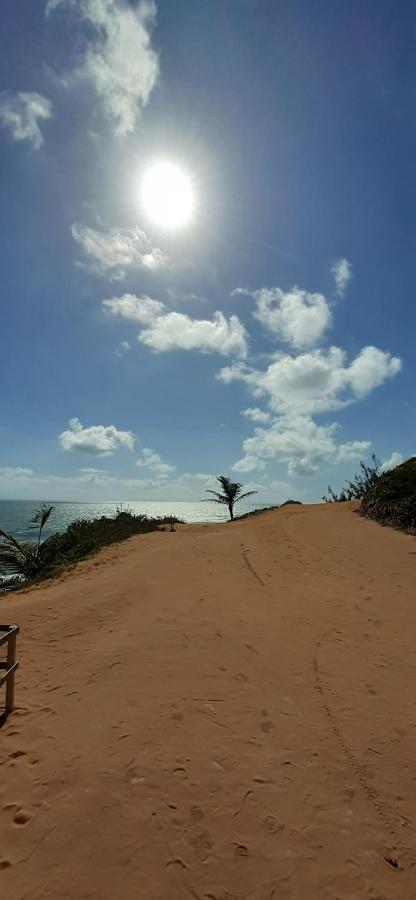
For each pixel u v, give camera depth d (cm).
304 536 1480
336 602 872
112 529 2036
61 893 262
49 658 622
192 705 483
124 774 366
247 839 308
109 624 748
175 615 779
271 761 394
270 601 883
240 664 593
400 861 299
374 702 505
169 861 287
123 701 490
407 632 716
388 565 1105
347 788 365
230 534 1623
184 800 340
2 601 1030
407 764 399
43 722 446
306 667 591
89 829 309
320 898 270
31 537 3391
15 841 296
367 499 1803
